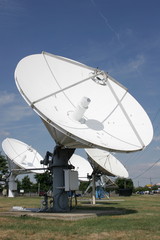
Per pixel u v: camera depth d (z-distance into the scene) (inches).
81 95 911.0
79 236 514.3
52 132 823.7
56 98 823.7
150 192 4810.5
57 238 494.9
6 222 674.2
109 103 940.0
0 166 3125.0
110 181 2178.9
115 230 569.3
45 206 913.5
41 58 884.6
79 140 677.3
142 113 936.9
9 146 2233.0
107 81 997.8
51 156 944.3
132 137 833.5
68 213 828.6
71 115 806.5
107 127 844.6
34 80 802.2
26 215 799.7
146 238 495.2
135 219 743.7
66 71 933.2
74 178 878.4
